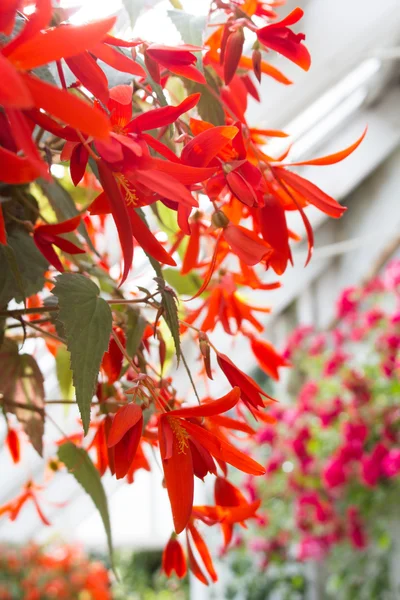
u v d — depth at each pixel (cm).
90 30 30
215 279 62
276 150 208
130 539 456
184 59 45
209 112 53
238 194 45
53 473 81
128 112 39
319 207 49
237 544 358
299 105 195
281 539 368
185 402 59
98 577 418
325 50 182
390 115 306
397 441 292
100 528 459
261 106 189
